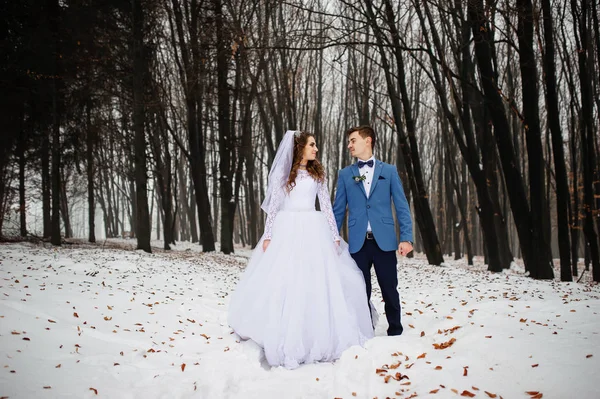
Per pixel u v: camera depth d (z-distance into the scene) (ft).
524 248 35.53
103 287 20.58
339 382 10.09
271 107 62.08
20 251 35.83
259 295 13.34
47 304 15.64
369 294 15.03
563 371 8.95
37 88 55.21
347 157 93.04
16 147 63.26
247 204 106.93
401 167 74.95
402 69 48.19
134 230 123.24
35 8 53.11
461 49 39.24
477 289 25.18
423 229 50.57
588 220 36.11
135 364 11.28
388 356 11.57
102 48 55.72
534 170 34.40
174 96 78.84
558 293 22.89
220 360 12.02
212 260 48.57
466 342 11.74
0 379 9.12
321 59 74.23
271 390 9.86
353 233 14.75
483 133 50.98
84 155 63.87
